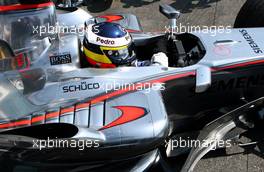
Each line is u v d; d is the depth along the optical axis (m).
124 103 10.10
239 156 11.69
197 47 11.79
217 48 11.55
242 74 11.38
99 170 10.33
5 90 10.48
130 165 10.20
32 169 10.22
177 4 18.27
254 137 12.20
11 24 10.38
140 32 13.23
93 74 10.48
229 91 11.66
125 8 18.58
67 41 10.77
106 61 10.55
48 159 9.85
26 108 10.26
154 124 9.66
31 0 10.41
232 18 17.02
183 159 11.57
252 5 13.53
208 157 11.76
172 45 11.90
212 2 18.14
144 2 18.78
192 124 12.31
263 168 11.30
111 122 9.75
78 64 10.66
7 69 10.67
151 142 9.63
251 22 13.38
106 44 10.40
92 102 10.16
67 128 9.23
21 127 9.44
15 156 9.90
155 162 10.37
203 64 11.13
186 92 11.27
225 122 11.14
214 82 11.33
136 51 12.41
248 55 11.36
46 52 10.60
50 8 10.62
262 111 11.91
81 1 17.84
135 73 10.63
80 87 10.32
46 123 9.42
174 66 11.61
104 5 18.86
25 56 10.59
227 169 11.37
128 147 9.59
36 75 10.52
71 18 13.89
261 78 11.61
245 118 11.50
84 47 10.81
